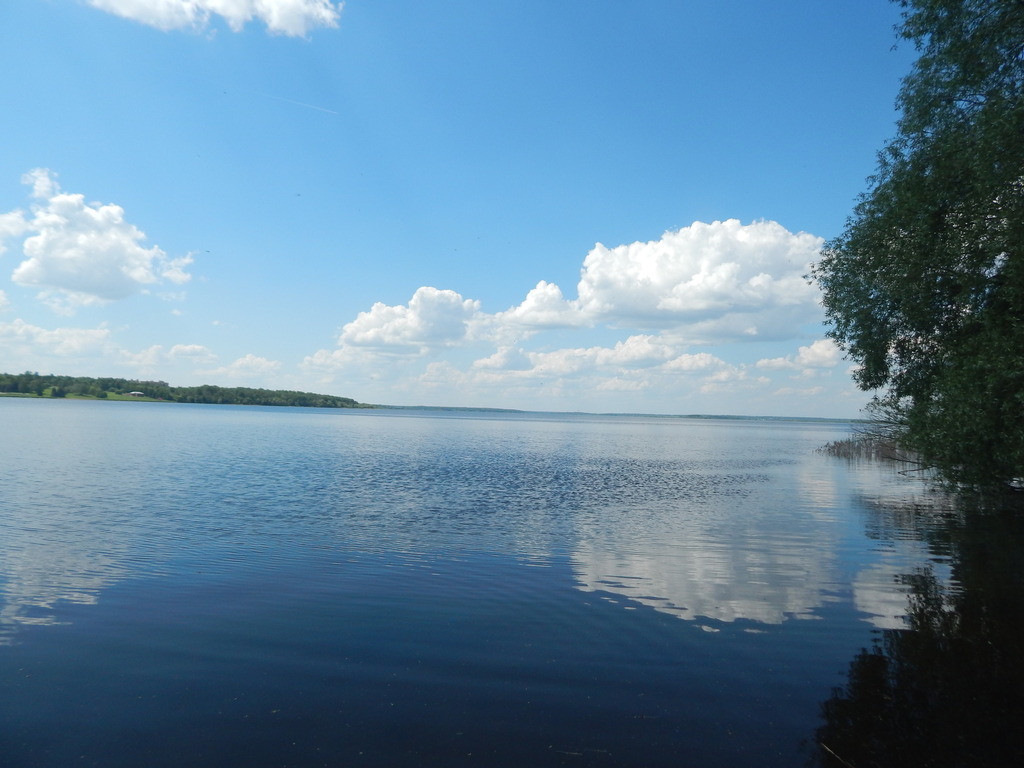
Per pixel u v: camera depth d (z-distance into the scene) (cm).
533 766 776
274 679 1008
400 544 1966
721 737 848
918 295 1925
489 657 1106
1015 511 2736
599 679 1023
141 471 3638
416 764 776
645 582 1588
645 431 14112
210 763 774
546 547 1969
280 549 1866
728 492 3406
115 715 886
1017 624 1291
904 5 1891
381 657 1101
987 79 1733
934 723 893
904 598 1466
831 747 823
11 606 1319
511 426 15800
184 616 1291
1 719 870
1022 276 1546
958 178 1727
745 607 1391
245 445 5819
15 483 3059
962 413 1695
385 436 8525
